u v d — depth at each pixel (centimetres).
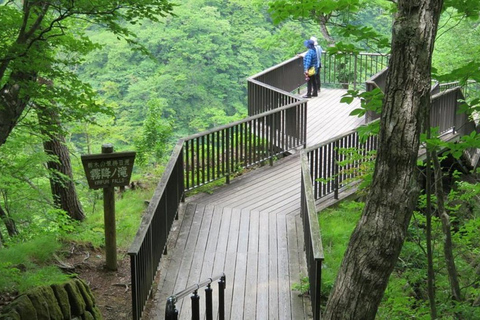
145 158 1433
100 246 893
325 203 1038
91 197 1511
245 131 1149
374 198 478
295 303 729
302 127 1315
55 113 930
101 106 848
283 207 1014
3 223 1211
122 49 3077
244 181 1139
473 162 1345
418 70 456
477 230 756
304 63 1714
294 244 879
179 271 800
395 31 457
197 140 1045
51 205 1185
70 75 800
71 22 988
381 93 625
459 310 621
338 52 637
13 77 766
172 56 3198
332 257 852
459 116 1360
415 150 464
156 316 698
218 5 3353
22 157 1101
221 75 3178
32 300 580
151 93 2973
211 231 920
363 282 480
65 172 1223
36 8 728
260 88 1447
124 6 722
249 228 931
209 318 635
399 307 659
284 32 2148
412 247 760
